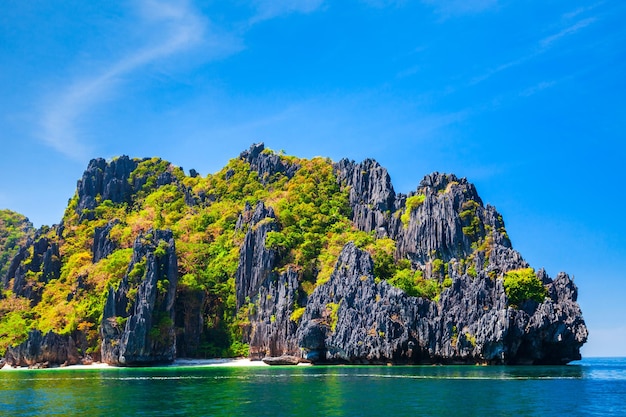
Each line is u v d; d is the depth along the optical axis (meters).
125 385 103.12
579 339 150.00
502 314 145.38
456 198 196.12
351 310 159.00
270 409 71.88
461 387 94.44
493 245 183.12
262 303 186.62
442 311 153.38
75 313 183.62
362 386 96.56
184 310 188.50
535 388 93.31
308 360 165.38
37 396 87.19
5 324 194.62
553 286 160.75
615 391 89.69
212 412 69.94
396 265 192.62
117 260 190.00
